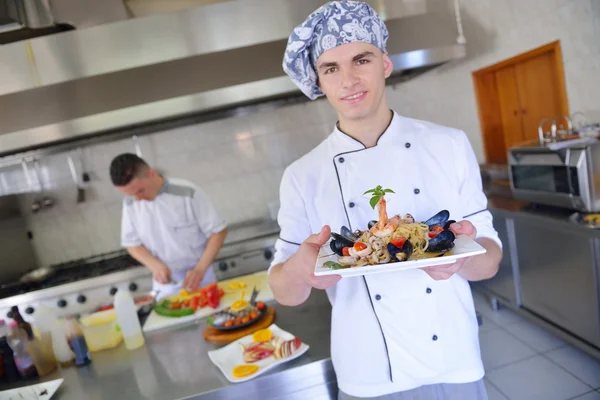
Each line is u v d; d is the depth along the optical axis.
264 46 2.32
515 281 2.38
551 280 2.10
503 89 2.95
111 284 2.66
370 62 0.89
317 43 0.90
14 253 2.97
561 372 2.01
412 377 0.96
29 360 1.27
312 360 1.09
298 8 2.36
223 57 2.30
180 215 2.38
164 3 2.58
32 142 2.23
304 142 3.26
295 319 1.38
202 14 2.32
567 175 1.95
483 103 3.08
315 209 1.02
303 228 1.03
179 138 3.17
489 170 3.07
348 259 0.77
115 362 1.29
